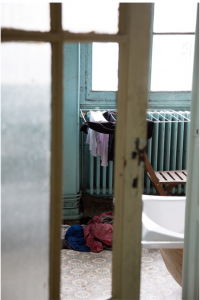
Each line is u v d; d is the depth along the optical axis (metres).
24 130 1.00
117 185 1.16
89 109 3.82
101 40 1.04
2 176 1.00
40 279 1.10
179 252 2.15
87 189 3.87
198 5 1.42
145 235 2.06
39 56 0.98
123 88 1.09
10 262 1.06
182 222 2.66
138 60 1.07
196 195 1.53
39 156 1.02
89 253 2.91
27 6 0.95
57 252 1.08
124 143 1.11
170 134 3.75
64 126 3.38
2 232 1.03
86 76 3.79
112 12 1.04
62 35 0.97
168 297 2.32
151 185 3.97
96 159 3.81
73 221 3.53
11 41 0.95
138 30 1.05
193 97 1.49
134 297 1.24
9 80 0.97
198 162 1.50
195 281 1.59
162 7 3.73
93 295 2.32
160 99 3.95
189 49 3.88
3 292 1.07
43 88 0.99
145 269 2.69
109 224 3.11
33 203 1.04
